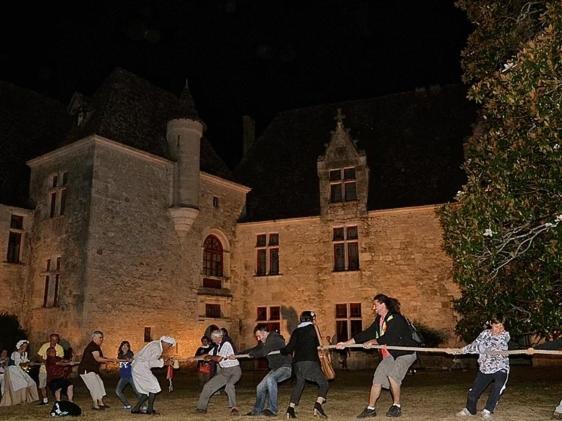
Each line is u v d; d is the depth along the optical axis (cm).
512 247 786
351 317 1920
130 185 1756
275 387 723
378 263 1906
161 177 1873
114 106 1853
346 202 2003
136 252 1728
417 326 1794
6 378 949
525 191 745
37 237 1773
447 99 2200
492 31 896
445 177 1934
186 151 1919
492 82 784
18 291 1731
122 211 1712
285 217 2081
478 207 744
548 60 655
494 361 647
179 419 716
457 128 2081
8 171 1839
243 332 2066
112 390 1212
